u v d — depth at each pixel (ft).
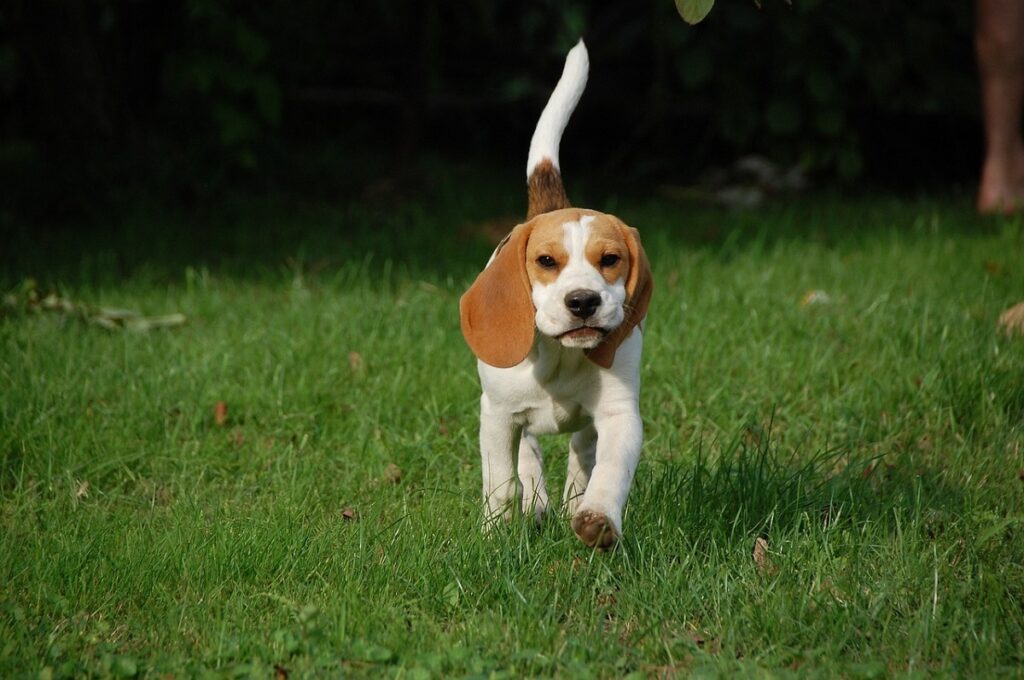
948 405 23.26
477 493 20.18
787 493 19.31
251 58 40.24
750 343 26.45
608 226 17.07
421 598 16.42
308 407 23.90
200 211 42.11
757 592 16.37
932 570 16.76
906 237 36.58
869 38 44.14
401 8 50.16
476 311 17.46
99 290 32.40
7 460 21.53
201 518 18.81
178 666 14.69
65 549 17.63
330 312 29.01
